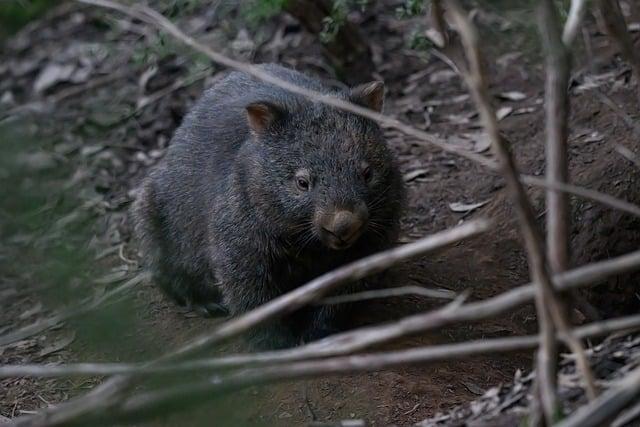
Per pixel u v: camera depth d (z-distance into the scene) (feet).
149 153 35.58
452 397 21.44
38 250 16.85
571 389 15.03
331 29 33.45
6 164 16.47
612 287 26.30
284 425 20.77
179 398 12.55
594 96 30.50
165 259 27.71
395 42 37.24
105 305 15.07
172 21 38.32
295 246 24.03
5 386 24.20
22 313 27.86
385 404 21.20
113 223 31.81
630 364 15.07
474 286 26.17
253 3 32.22
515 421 15.51
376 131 23.65
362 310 25.31
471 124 32.94
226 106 26.68
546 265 11.52
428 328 11.96
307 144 22.94
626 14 33.55
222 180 25.05
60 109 38.34
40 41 43.06
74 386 24.07
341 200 22.06
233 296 24.93
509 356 23.17
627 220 26.35
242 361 12.53
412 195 30.19
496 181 29.66
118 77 39.29
